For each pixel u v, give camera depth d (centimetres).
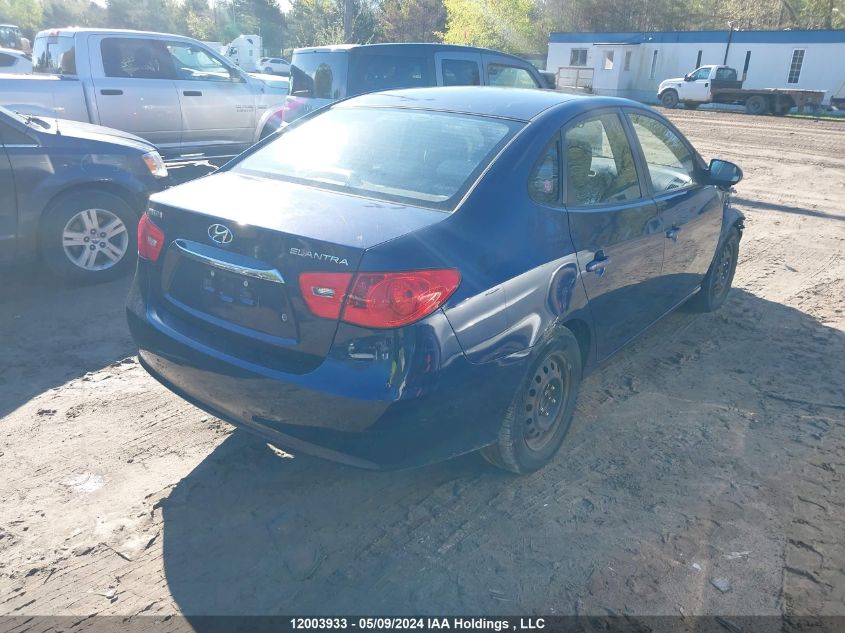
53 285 565
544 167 315
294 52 911
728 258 553
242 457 335
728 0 5616
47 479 312
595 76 3922
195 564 265
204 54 948
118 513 292
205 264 281
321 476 323
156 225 302
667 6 5509
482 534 286
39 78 803
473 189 286
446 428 263
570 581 262
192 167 1020
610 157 370
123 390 398
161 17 9225
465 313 258
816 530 295
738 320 541
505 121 328
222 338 278
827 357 475
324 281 245
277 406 259
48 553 267
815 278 656
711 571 269
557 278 304
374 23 5606
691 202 450
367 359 243
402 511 300
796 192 1095
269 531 284
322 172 318
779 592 259
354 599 251
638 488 320
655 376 438
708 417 388
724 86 3045
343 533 285
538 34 5372
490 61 956
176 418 370
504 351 276
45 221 536
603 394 411
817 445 362
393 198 287
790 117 2867
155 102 891
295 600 249
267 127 930
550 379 319
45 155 527
